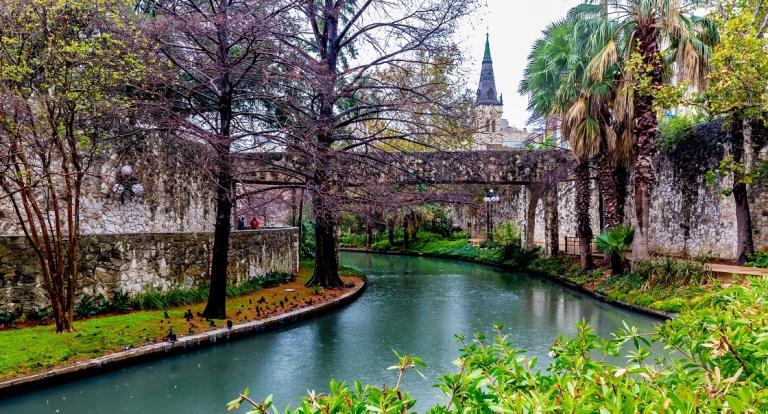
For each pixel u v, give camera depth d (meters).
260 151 13.20
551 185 18.98
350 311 11.58
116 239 9.66
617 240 13.59
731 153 12.52
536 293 14.38
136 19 9.84
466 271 21.03
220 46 8.91
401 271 21.14
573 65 14.22
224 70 8.82
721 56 9.04
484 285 16.36
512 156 18.70
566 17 14.92
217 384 6.39
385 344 8.48
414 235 33.44
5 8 6.89
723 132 13.84
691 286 10.40
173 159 13.91
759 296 3.68
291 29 10.74
